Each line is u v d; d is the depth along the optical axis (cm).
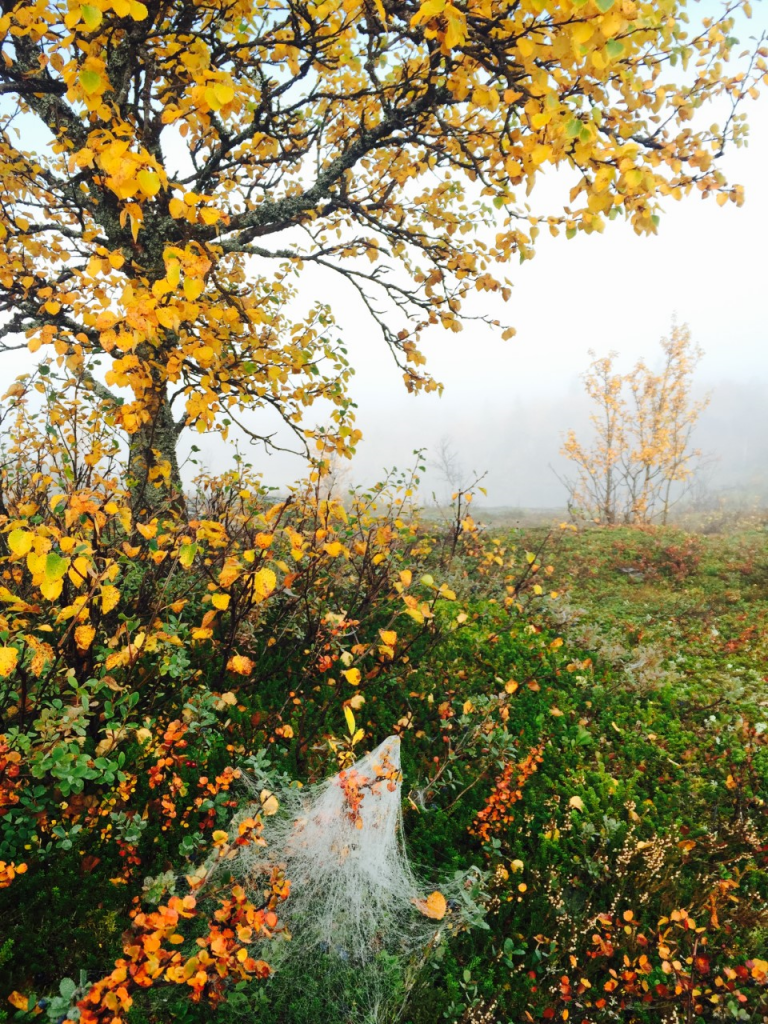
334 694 424
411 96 549
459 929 300
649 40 360
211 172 612
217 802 292
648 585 1179
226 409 514
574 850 372
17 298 527
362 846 314
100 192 532
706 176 430
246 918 225
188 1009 233
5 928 230
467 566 872
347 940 277
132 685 353
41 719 245
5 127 459
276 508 348
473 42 406
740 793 421
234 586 367
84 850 271
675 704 595
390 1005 257
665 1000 296
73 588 331
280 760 357
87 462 445
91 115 454
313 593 461
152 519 360
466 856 350
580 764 462
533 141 377
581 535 1524
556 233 436
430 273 635
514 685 439
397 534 534
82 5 239
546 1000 286
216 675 387
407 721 421
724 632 900
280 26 481
